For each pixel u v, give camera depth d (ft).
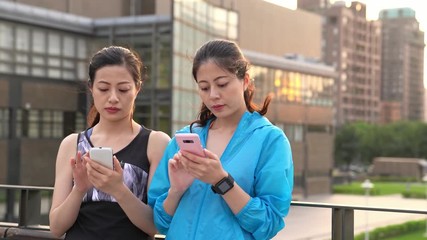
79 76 112.78
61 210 8.34
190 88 108.58
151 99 109.29
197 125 8.45
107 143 8.80
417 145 312.29
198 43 111.86
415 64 552.82
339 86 419.95
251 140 7.68
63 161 9.03
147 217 8.27
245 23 175.52
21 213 12.80
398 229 94.63
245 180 7.49
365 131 316.40
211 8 118.73
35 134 101.45
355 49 446.60
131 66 8.55
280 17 195.62
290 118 158.20
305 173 161.58
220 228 7.38
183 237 7.55
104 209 8.51
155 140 8.78
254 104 8.43
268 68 149.69
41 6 125.18
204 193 7.63
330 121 181.47
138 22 113.39
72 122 108.47
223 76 7.55
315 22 220.43
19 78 99.71
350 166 335.26
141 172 8.65
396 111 494.18
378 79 478.18
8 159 95.40
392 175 260.83
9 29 98.73
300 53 208.44
